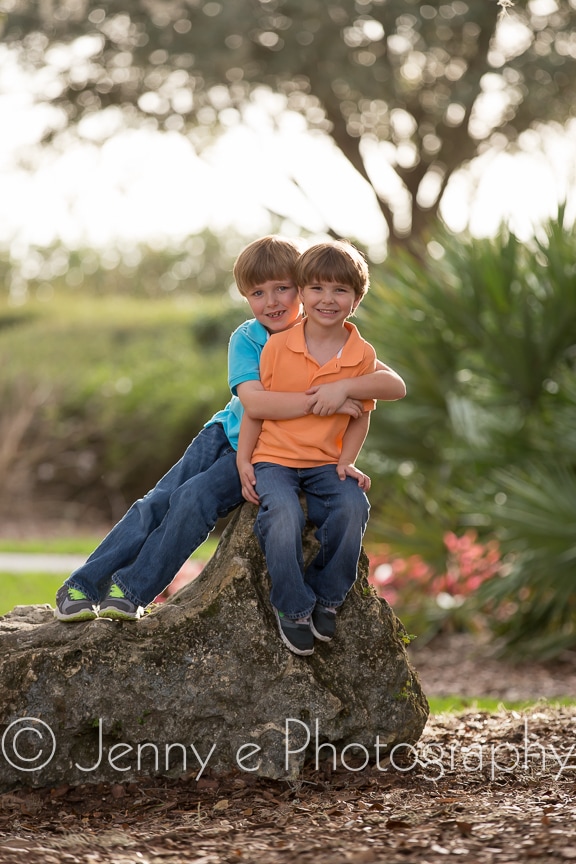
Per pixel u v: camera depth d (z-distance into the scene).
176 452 24.77
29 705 5.59
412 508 13.73
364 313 13.76
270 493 5.51
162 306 32.88
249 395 5.57
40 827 5.23
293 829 5.09
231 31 23.70
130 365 27.31
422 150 28.53
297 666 5.75
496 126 27.52
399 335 13.27
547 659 12.16
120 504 24.77
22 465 24.17
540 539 11.61
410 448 13.94
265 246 5.71
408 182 28.98
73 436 24.94
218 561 6.18
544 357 12.62
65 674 5.60
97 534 23.03
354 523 5.57
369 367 5.69
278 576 5.49
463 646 13.01
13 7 24.66
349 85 24.27
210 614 5.77
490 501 12.72
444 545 13.22
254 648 5.73
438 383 13.32
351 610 5.96
